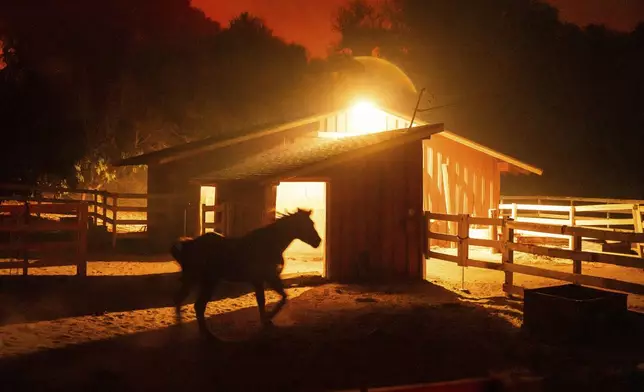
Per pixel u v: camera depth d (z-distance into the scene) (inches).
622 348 347.6
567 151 1526.8
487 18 1549.0
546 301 365.7
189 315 425.4
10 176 995.9
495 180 923.4
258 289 382.6
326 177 559.2
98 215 865.5
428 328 390.0
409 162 583.5
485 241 513.0
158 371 297.9
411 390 178.2
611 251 716.0
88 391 267.9
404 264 578.6
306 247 799.7
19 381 279.0
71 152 1003.9
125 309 442.0
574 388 276.4
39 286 518.9
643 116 1473.9
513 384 187.0
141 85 1204.5
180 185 795.4
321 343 350.3
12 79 976.3
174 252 378.9
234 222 606.9
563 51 1503.4
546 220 866.8
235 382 282.8
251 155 812.6
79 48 1078.4
